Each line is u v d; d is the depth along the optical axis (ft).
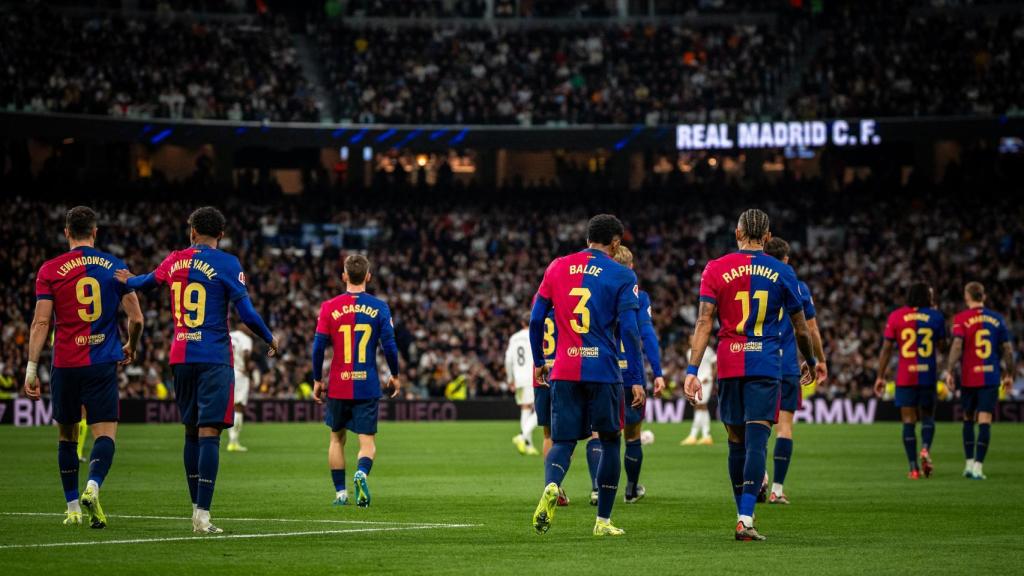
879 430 231.91
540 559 62.54
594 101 352.69
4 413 245.24
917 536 73.67
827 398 273.95
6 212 312.29
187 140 325.62
